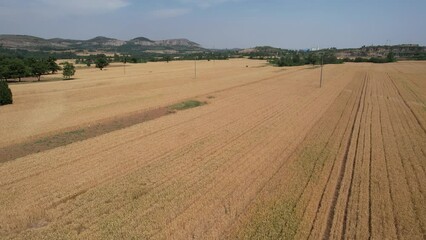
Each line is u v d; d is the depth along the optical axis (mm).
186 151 22500
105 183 17250
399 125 30391
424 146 23656
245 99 46000
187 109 38781
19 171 18844
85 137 26953
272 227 12781
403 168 19219
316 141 24828
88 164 20016
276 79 75688
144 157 21344
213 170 18938
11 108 40562
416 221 13242
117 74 97250
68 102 44781
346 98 47031
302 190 16234
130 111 37469
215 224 13047
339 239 12164
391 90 56469
